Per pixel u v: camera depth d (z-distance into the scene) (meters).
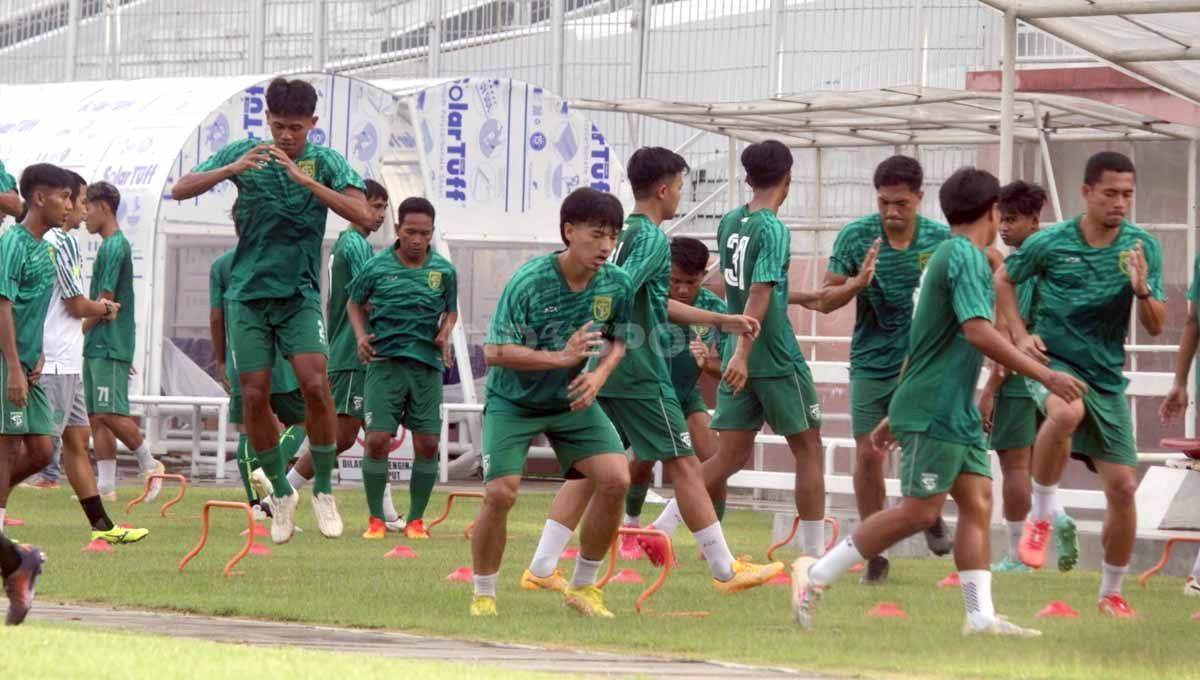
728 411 30.00
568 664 18.56
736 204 54.56
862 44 55.19
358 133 58.84
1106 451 26.03
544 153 61.59
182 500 46.00
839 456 53.19
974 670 18.75
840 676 18.20
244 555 28.48
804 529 30.00
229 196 56.50
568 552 33.44
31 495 46.69
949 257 21.91
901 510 22.31
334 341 39.84
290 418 39.66
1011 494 32.12
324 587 26.64
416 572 29.38
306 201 32.16
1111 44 39.28
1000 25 54.56
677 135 60.28
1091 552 34.09
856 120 51.91
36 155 59.09
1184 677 18.45
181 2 66.81
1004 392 31.64
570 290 22.78
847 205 56.75
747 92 57.06
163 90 59.00
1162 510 37.50
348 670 15.70
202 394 57.78
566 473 24.31
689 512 26.58
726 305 31.98
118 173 56.25
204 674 14.91
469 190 60.56
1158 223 53.66
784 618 23.94
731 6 57.38
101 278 43.84
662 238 25.92
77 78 68.69
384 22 64.31
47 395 31.25
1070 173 54.50
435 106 60.12
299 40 65.06
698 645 20.53
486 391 23.80
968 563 22.47
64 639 17.53
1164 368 52.78
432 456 37.66
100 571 28.61
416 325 37.12
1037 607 26.70
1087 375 26.09
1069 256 26.14
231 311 32.56
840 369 42.06
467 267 62.72
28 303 30.56
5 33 70.69
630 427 26.30
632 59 59.81
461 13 63.38
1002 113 36.62
